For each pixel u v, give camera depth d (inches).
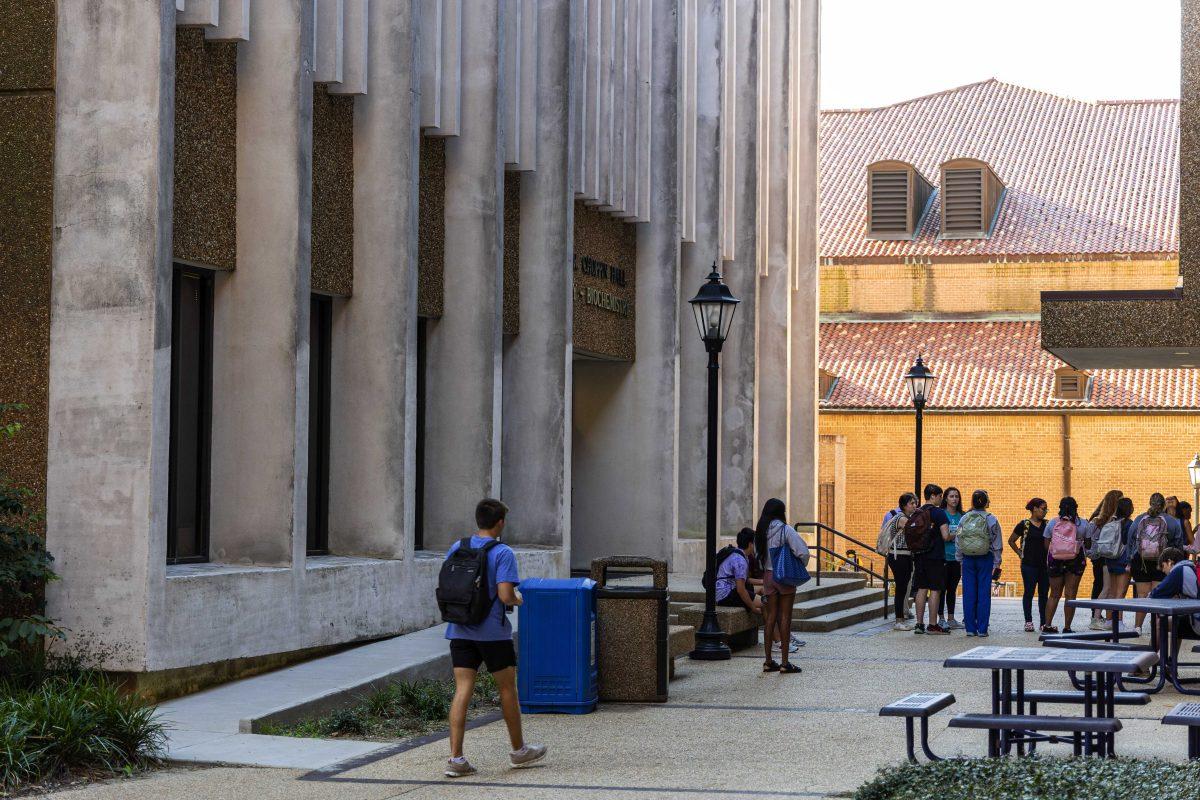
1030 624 888.9
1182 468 1781.5
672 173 1021.2
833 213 2139.5
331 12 666.8
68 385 523.2
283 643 592.4
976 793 332.5
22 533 499.8
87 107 527.8
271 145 606.9
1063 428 1817.2
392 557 688.4
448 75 765.3
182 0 567.5
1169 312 776.9
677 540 1027.3
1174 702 555.8
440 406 781.9
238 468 608.7
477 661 417.7
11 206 530.9
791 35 1285.7
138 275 520.1
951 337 1982.0
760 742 467.8
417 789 387.2
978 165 2049.7
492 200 778.8
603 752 448.1
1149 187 2100.1
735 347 1138.0
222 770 415.8
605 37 940.6
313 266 666.8
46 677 492.7
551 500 858.1
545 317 860.0
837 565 1531.7
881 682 634.2
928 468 1850.4
